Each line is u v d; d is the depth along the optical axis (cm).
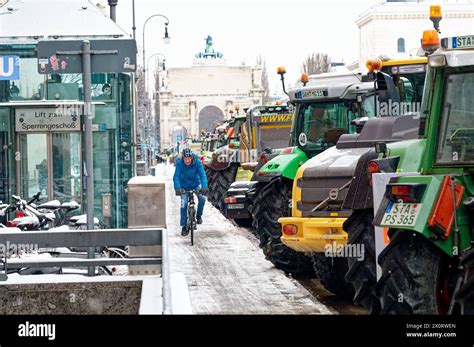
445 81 1029
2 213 1744
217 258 1981
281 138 3175
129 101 2266
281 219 1544
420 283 971
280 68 1972
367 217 1208
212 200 3688
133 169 2281
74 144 2261
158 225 1599
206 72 13150
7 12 2288
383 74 1562
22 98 2258
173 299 965
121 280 1147
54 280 1148
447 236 949
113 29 2266
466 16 5375
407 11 7006
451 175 982
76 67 1355
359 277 1206
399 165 1077
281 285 1600
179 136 11581
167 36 5594
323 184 1503
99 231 1226
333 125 1888
